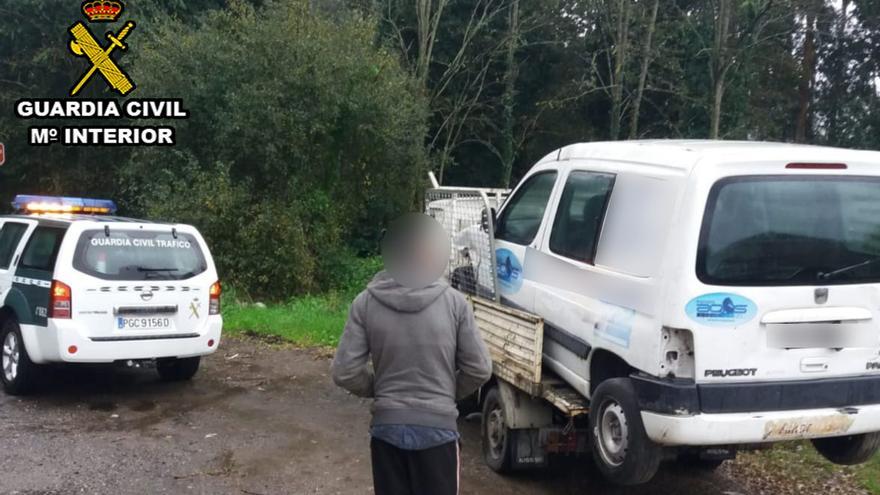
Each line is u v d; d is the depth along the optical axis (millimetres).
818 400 4512
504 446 5844
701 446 4688
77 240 7484
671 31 25953
